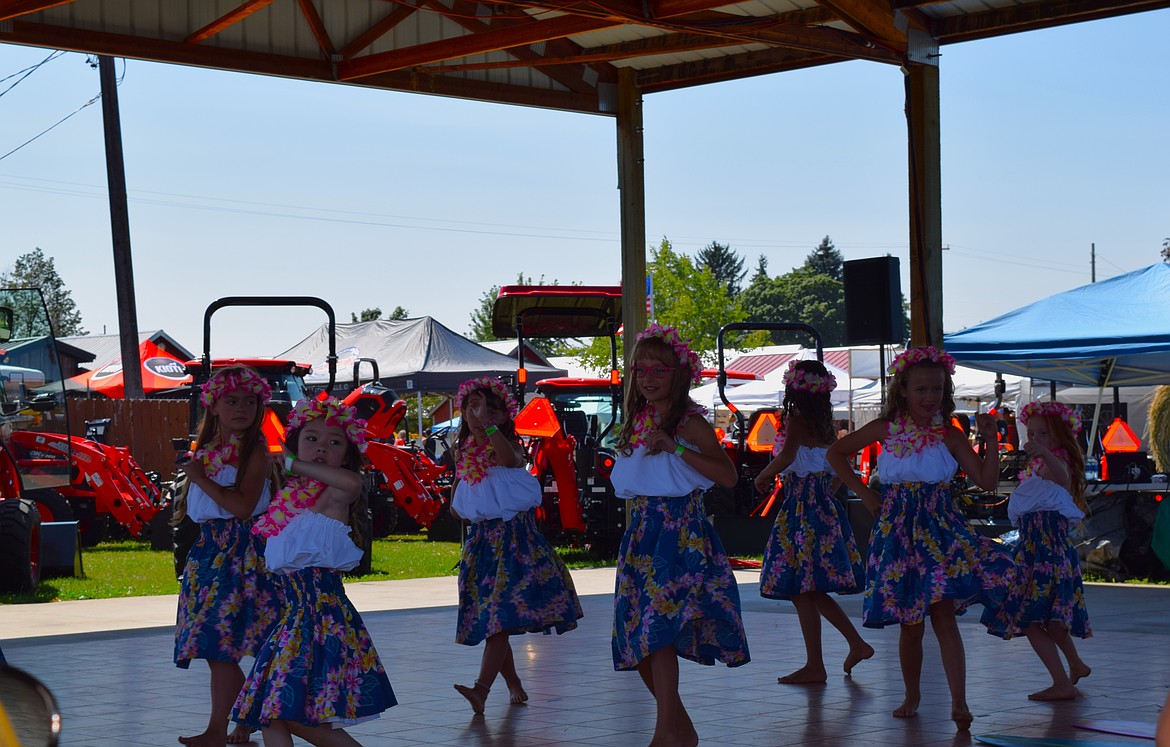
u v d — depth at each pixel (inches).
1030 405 268.4
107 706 247.8
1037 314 493.7
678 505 205.2
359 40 443.2
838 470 238.8
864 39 398.9
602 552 575.8
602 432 616.4
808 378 279.7
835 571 272.1
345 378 1050.1
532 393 732.0
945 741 213.2
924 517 228.5
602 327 550.9
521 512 249.3
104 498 649.0
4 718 74.1
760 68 469.4
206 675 282.7
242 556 209.6
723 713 238.1
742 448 600.7
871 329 397.1
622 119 498.3
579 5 360.8
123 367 908.0
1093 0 388.8
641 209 498.9
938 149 412.2
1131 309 482.6
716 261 4377.5
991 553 226.2
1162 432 681.0
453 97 466.6
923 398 228.7
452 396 1067.3
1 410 477.1
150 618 384.8
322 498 175.9
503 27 452.8
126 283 908.6
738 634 204.4
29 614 395.2
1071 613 250.8
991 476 230.1
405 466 621.3
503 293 532.7
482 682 240.8
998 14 403.9
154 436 861.2
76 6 394.6
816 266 4483.3
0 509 446.9
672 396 205.2
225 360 669.3
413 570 541.6
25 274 2719.0
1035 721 227.9
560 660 301.0
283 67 435.2
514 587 245.8
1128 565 467.2
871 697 253.3
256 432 211.2
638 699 253.4
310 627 173.8
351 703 172.6
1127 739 211.8
